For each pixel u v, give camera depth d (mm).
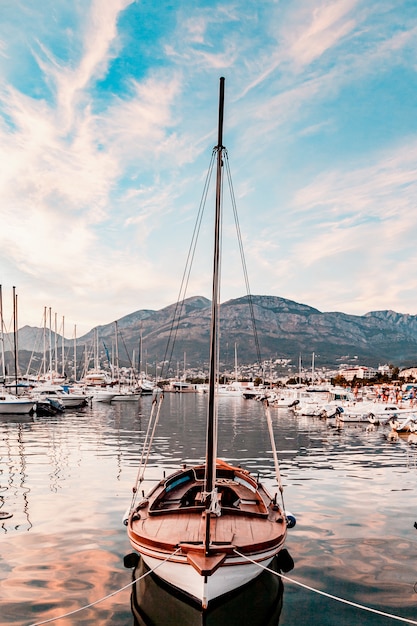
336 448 33375
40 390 68562
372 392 105938
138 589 10781
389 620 9883
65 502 17656
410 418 43875
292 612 10188
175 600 10148
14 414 54688
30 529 14766
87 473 22797
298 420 56906
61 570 11914
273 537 10453
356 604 9898
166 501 13406
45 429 41750
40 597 10570
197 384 162625
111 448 30984
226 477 16047
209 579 9219
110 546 13461
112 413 59938
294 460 28047
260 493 14320
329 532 14898
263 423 52406
